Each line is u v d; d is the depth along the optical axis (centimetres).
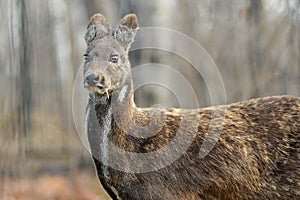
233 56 2439
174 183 1073
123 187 1061
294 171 1089
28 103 1770
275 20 2195
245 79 2352
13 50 1750
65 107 2397
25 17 1812
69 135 2322
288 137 1099
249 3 2227
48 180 1927
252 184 1097
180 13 2627
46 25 2123
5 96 1702
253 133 1105
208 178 1087
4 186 1684
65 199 1803
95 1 2398
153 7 1898
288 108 1119
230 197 1100
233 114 1122
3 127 1684
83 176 2072
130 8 1964
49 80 2288
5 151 1688
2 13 1756
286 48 2116
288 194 1095
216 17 2573
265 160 1093
